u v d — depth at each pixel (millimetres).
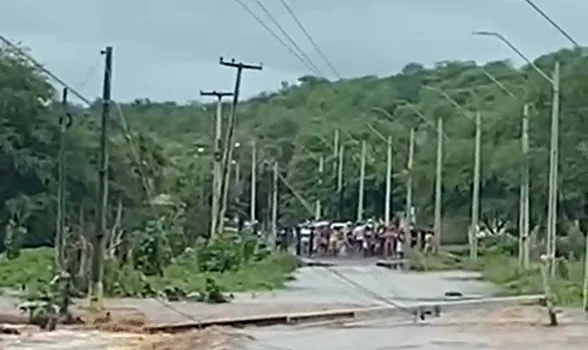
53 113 54375
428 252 64562
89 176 54250
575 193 57719
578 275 45469
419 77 87375
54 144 53938
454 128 78312
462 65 83812
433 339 23297
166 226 53938
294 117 94125
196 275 44438
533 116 58344
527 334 24484
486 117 70562
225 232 61406
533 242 56781
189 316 28031
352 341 22750
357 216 89438
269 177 90938
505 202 73250
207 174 75875
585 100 56812
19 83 53312
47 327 24094
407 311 29547
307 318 27422
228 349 20844
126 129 60938
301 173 92625
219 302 33750
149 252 43500
